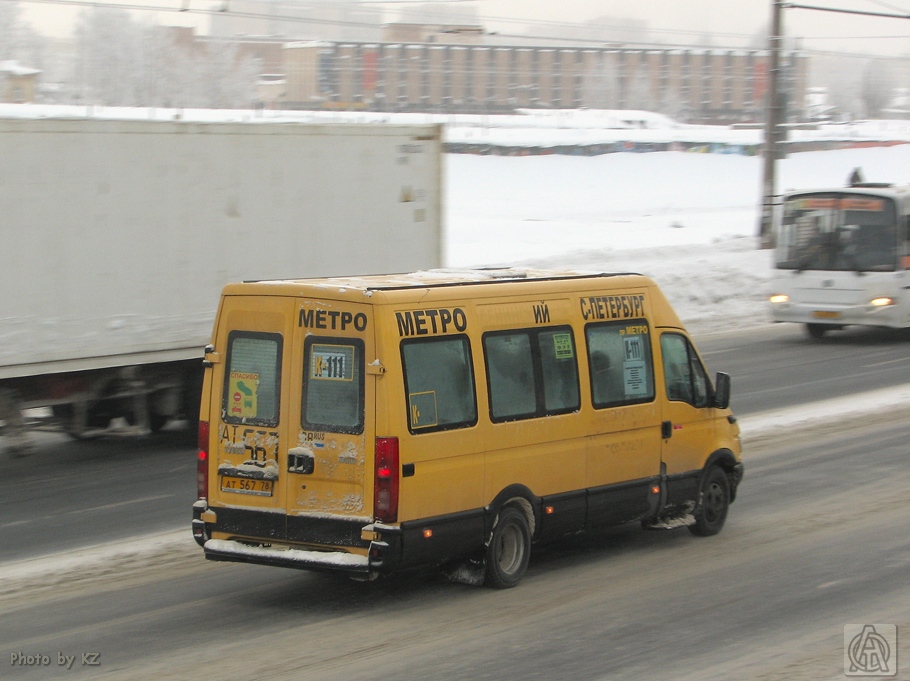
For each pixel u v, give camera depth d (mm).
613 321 14352
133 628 11680
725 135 153750
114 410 21547
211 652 10898
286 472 12227
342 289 12094
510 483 12922
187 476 19484
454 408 12375
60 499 17766
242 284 12664
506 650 10891
